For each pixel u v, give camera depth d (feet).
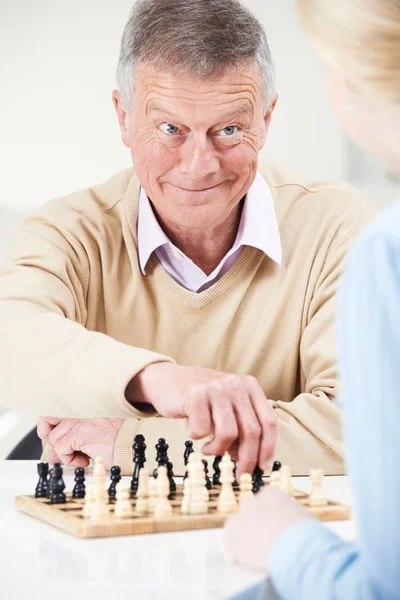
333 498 5.21
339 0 2.89
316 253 7.54
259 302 7.49
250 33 6.50
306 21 3.02
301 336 7.52
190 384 4.90
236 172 6.73
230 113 6.47
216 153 6.63
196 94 6.38
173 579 3.45
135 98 6.65
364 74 2.87
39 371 5.66
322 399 6.64
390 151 3.02
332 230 7.57
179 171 6.68
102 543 4.10
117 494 4.43
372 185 13.65
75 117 14.14
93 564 3.69
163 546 4.02
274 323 7.47
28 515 4.86
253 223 7.36
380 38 2.82
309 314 7.50
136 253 7.46
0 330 6.11
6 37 14.10
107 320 7.55
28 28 14.06
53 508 4.66
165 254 7.45
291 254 7.54
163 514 4.45
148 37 6.43
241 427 4.77
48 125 14.17
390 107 2.90
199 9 6.40
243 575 3.49
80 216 7.56
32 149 14.21
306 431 6.48
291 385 7.59
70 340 5.73
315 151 13.91
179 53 6.32
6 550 3.97
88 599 3.21
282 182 7.89
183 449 6.38
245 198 7.40
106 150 14.15
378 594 2.69
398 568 2.63
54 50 14.07
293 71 13.84
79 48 14.07
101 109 14.11
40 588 3.34
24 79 14.12
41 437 6.94
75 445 6.61
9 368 5.85
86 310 7.53
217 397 4.76
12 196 14.24
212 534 4.29
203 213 6.85
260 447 4.82
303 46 13.79
